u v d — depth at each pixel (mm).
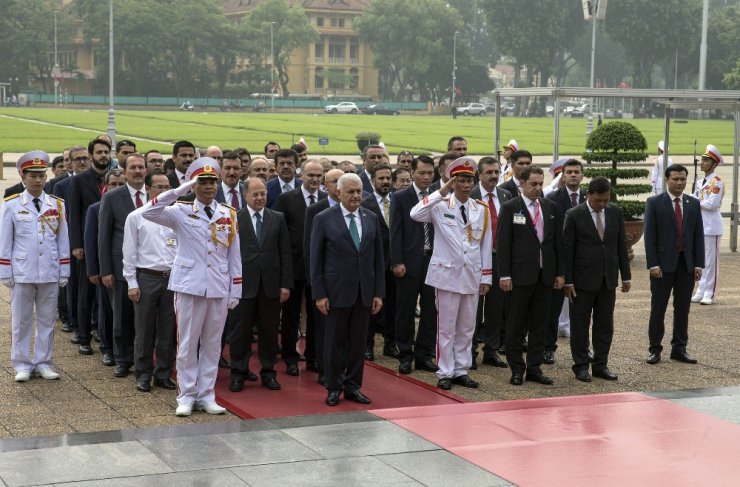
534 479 7184
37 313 10141
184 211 8938
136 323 9836
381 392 9898
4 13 115312
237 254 9203
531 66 118938
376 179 11555
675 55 117688
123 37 113625
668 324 13422
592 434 8336
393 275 11492
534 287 10312
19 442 7852
